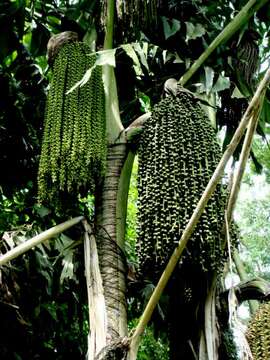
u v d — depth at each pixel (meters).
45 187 2.90
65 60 3.13
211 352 2.88
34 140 4.74
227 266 3.43
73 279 3.49
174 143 2.82
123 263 3.00
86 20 4.03
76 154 2.81
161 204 2.70
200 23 4.09
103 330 2.74
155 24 3.79
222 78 3.72
